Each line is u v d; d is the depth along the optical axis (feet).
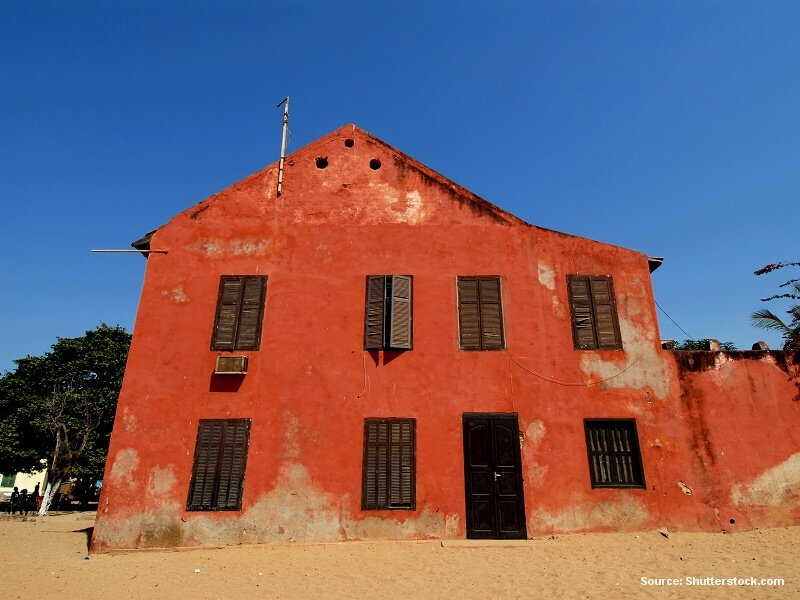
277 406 36.22
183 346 37.63
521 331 37.86
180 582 26.84
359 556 30.73
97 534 33.65
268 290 39.14
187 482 34.68
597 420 35.83
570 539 32.81
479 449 35.22
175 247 40.32
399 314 37.93
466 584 25.75
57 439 79.41
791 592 22.93
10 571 29.35
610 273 39.52
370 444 35.42
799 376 36.73
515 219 40.88
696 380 36.68
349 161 43.09
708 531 33.55
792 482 34.63
